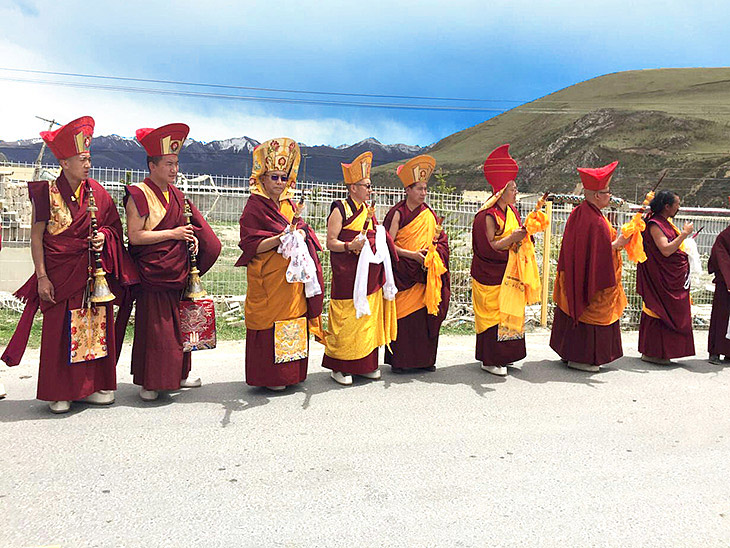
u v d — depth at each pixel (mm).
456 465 4062
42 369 4770
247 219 5332
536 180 148500
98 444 4242
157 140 4930
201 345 5277
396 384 5965
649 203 7133
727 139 132625
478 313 6395
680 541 3201
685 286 6977
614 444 4543
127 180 8617
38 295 4844
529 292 6332
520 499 3602
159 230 5016
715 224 13562
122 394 5410
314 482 3742
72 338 4758
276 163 5281
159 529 3160
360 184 5844
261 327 5410
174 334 5133
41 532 3100
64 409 4840
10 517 3234
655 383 6273
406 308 6258
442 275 6367
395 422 4859
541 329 9250
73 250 4715
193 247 5168
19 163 9852
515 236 5957
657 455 4359
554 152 157500
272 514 3338
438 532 3201
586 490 3756
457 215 9789
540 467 4078
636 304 10266
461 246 9703
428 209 6324
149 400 5203
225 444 4309
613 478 3947
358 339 5871
